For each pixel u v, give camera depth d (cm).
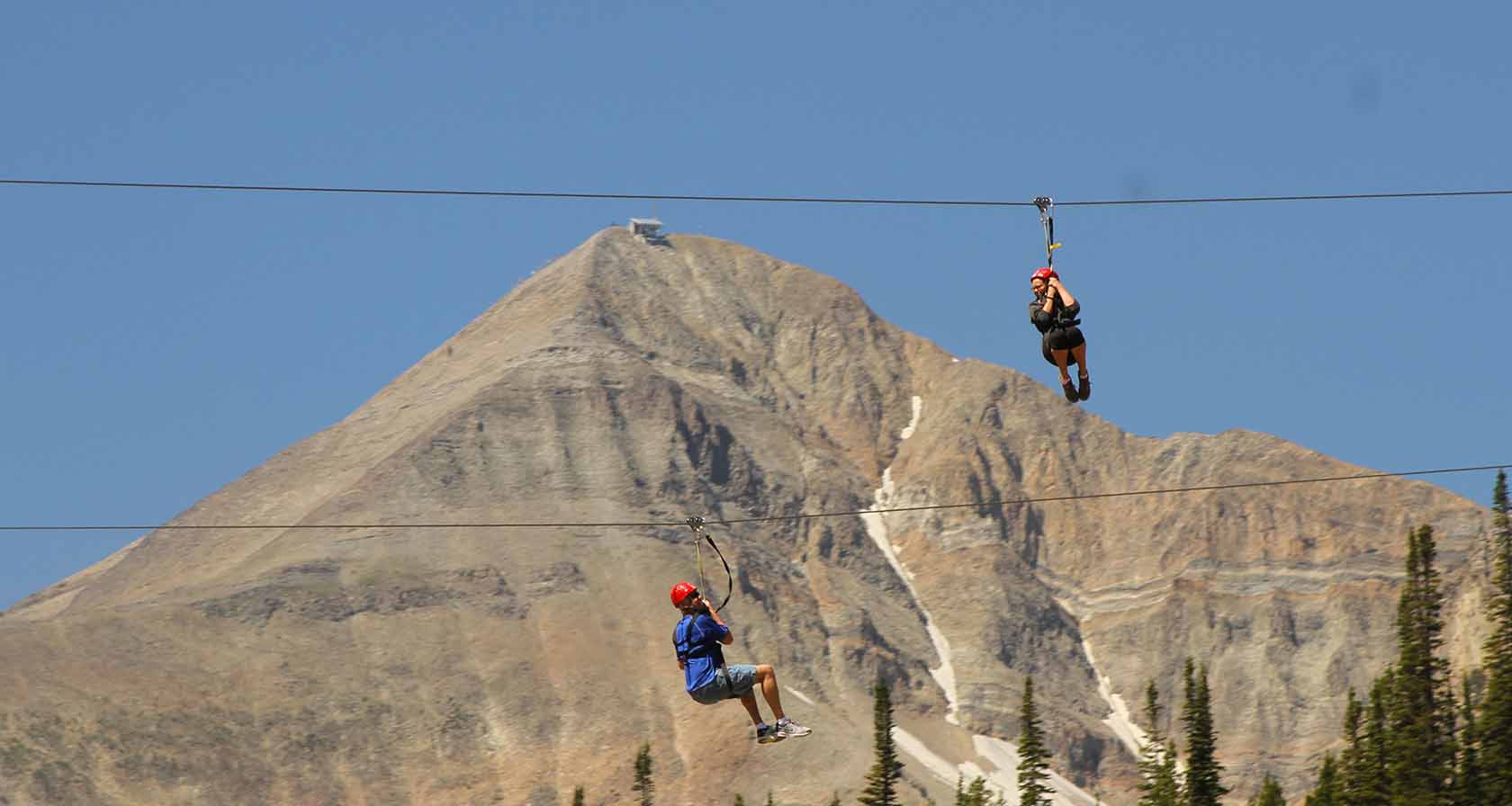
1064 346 10812
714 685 10400
